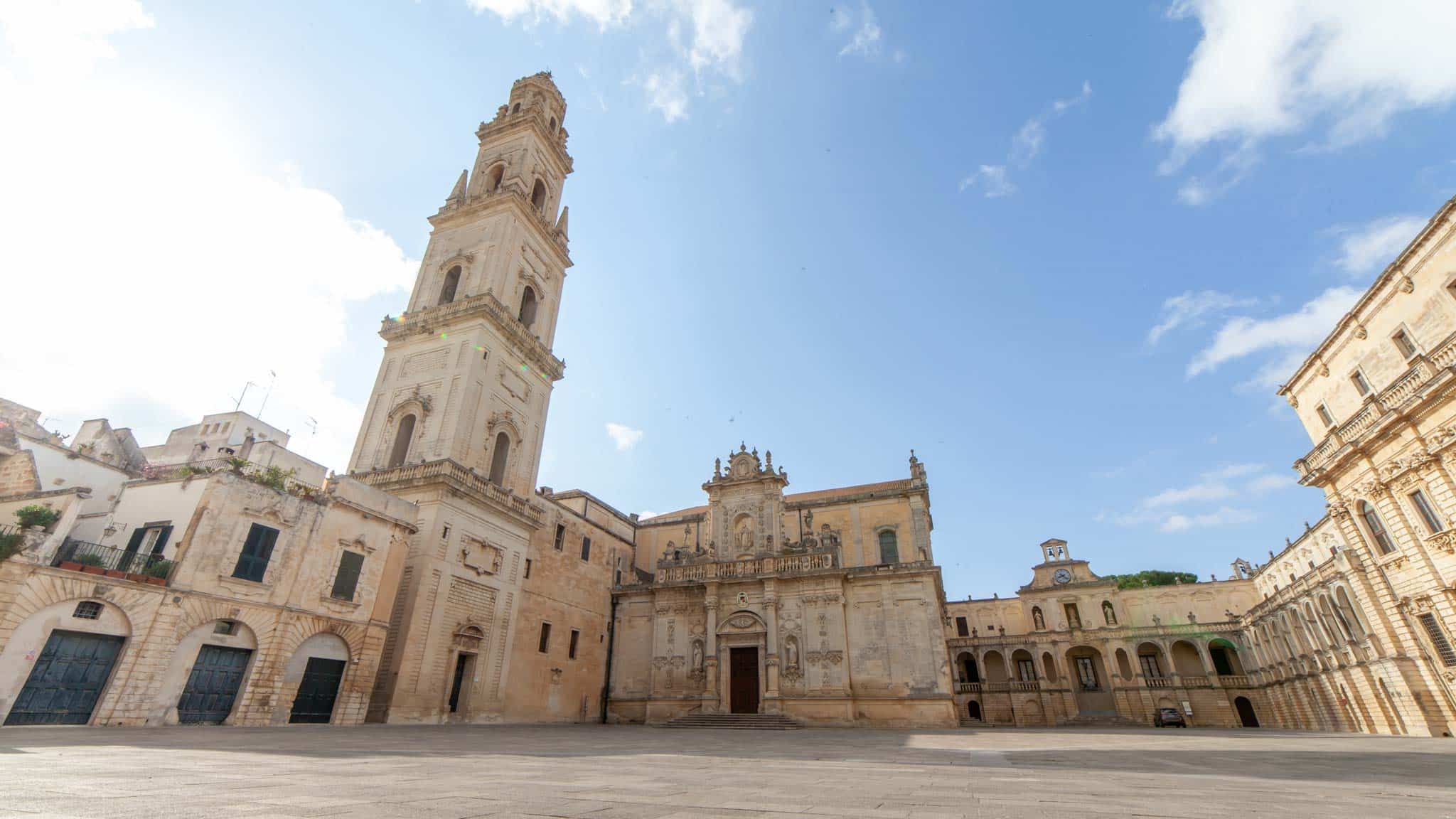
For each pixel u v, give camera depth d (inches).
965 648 2608.3
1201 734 1347.2
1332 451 1244.5
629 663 1872.5
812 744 822.5
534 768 377.1
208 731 722.8
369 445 1524.4
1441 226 1000.2
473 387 1499.8
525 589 1585.9
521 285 1781.5
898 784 305.7
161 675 802.2
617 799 232.8
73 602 743.1
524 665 1534.2
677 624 1851.6
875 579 1710.1
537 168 1989.4
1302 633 1797.5
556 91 2178.9
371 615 1088.2
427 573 1268.5
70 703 726.5
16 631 697.6
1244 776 378.9
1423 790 298.4
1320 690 1731.1
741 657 1750.7
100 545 821.2
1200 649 2384.4
